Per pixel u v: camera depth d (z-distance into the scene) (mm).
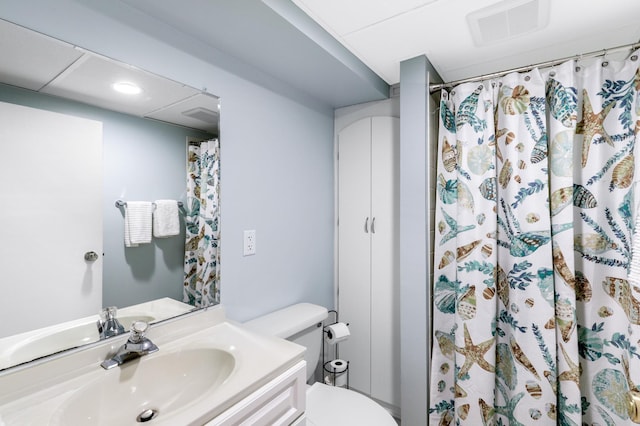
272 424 933
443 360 1640
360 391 2111
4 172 818
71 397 808
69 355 899
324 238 2117
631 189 1262
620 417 1280
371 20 1273
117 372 921
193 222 1276
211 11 1082
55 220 910
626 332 1264
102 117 1001
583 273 1377
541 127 1396
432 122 1664
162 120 1158
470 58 1594
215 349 1062
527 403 1388
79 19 933
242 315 1498
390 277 1994
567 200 1331
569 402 1322
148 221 1132
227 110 1400
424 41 1431
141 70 1078
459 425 1525
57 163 913
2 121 812
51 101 894
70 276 938
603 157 1331
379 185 2035
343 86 1784
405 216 1602
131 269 1085
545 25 1285
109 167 1026
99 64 982
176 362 1031
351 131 2141
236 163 1452
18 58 831
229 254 1426
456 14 1224
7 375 794
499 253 1542
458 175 1571
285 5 1136
